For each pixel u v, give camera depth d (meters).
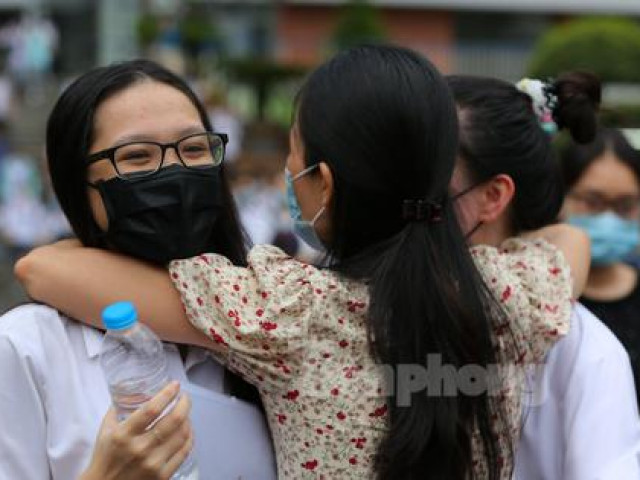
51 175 1.73
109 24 18.67
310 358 1.51
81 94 1.66
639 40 9.65
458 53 19.83
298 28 19.81
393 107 1.49
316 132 1.54
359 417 1.51
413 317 1.49
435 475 1.48
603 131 2.71
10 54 17.92
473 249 1.68
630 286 2.60
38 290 1.60
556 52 9.59
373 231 1.56
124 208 1.62
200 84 14.30
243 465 1.62
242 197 6.02
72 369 1.59
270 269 1.56
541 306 1.64
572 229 2.00
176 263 1.57
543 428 1.82
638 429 1.75
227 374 1.73
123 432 1.34
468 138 1.84
